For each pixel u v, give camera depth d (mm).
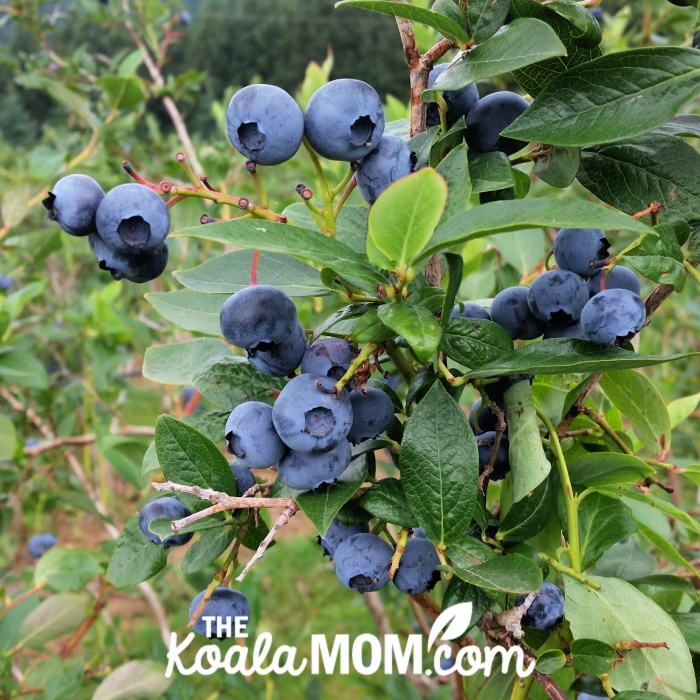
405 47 207
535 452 193
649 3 605
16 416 712
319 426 176
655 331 748
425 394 194
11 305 527
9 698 379
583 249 209
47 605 376
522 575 175
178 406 548
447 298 176
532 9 200
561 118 188
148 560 216
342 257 168
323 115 186
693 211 209
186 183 721
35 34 825
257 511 212
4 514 696
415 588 197
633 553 269
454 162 188
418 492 189
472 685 223
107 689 335
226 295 250
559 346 195
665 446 249
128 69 595
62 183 184
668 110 180
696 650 207
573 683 208
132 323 535
